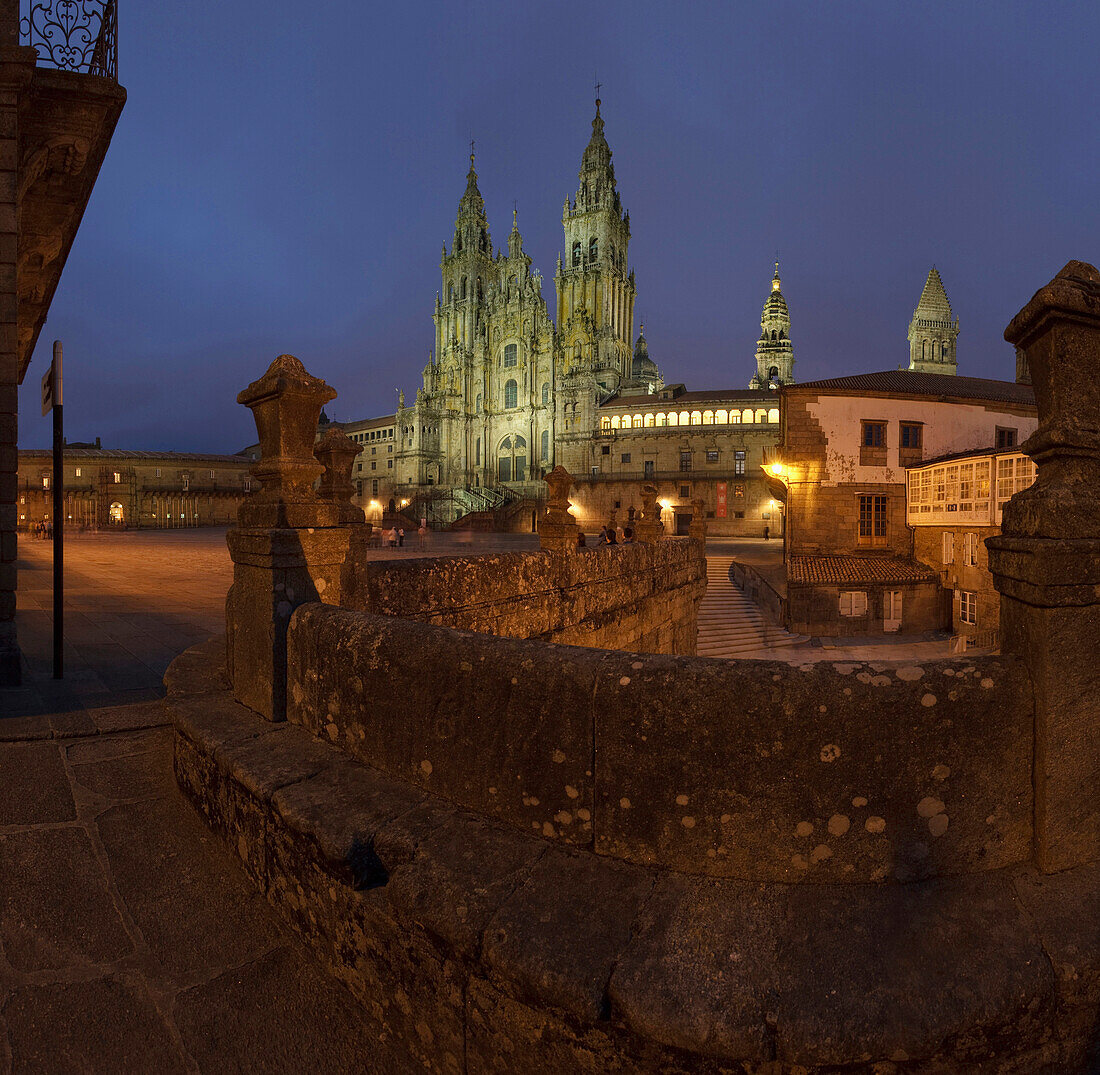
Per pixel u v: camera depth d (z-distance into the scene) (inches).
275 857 90.4
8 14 206.1
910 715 68.4
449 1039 67.1
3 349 204.1
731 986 55.6
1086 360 73.4
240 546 128.2
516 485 3112.7
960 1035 53.7
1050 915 63.7
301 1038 72.9
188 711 123.0
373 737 96.3
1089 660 71.7
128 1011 74.4
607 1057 57.4
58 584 209.0
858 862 67.9
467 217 3555.6
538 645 83.2
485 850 74.7
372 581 198.7
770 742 68.4
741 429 2290.8
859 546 1127.0
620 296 3260.3
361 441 3750.0
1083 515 70.7
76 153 276.5
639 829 72.1
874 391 1115.9
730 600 1042.1
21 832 109.5
